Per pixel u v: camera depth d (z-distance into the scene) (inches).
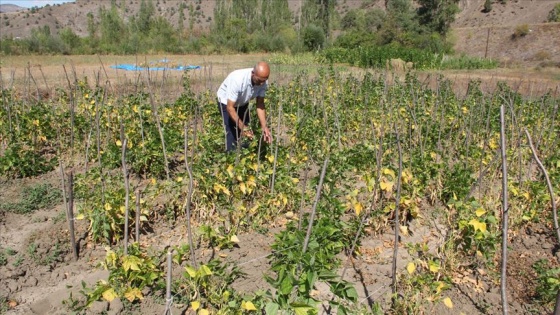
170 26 1909.4
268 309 129.0
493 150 304.5
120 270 155.9
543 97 425.4
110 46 1656.0
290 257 141.6
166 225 214.7
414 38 1663.4
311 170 280.8
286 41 1909.4
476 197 240.2
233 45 1814.7
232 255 191.8
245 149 233.3
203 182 212.4
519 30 1731.1
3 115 324.2
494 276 181.3
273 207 219.8
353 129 357.1
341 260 181.5
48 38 1604.3
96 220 190.1
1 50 1451.8
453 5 1878.7
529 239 213.9
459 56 1424.7
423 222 225.6
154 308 158.1
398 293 167.2
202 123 332.8
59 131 311.0
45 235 200.5
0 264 182.4
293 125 331.6
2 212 225.6
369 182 204.4
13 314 158.2
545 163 281.7
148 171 274.8
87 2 5388.8
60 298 163.3
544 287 170.2
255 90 258.2
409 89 431.5
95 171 217.2
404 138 288.5
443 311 161.6
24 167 270.7
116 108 330.0
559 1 2623.0
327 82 471.8
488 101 381.7
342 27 2701.8
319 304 163.6
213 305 151.6
